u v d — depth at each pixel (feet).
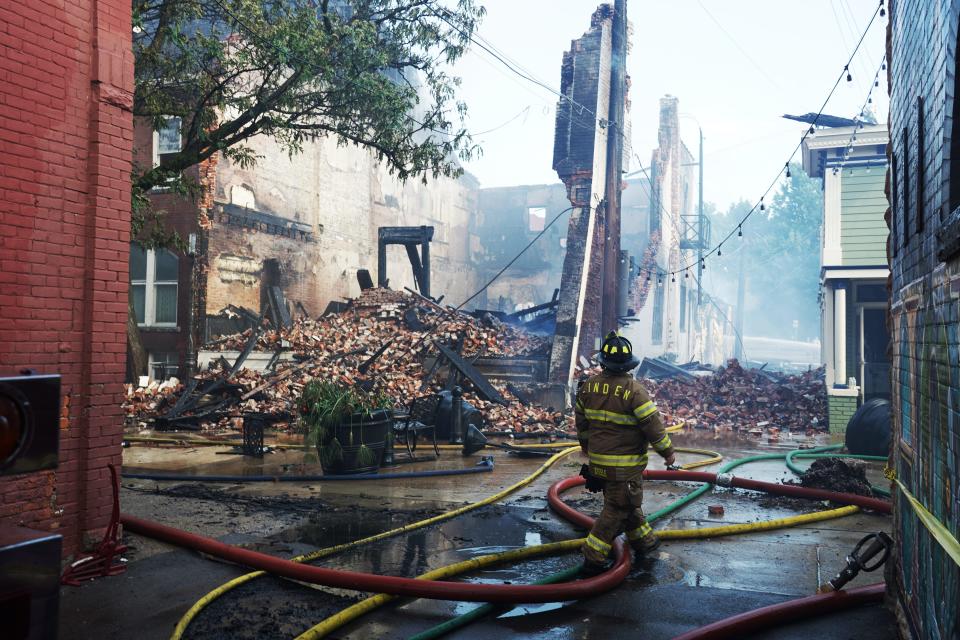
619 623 13.37
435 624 13.19
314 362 53.01
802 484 25.66
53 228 14.99
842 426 47.39
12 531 5.21
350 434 28.19
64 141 15.26
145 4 34.42
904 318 12.64
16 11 14.33
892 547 13.84
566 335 54.65
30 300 14.55
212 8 36.11
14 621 4.98
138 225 37.04
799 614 13.23
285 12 37.24
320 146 77.10
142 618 13.08
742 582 15.74
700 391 60.03
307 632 12.17
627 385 16.11
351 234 83.82
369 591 13.42
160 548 17.38
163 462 31.91
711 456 35.19
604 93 60.64
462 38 40.45
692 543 18.94
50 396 5.17
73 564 15.02
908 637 11.51
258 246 66.90
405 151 40.09
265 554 16.43
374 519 21.11
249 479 27.07
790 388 57.00
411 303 63.41
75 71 15.52
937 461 9.12
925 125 10.38
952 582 7.77
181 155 35.81
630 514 17.20
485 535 19.56
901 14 13.12
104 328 15.93
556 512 22.26
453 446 36.22
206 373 54.49
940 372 8.90
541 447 37.35
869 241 50.72
